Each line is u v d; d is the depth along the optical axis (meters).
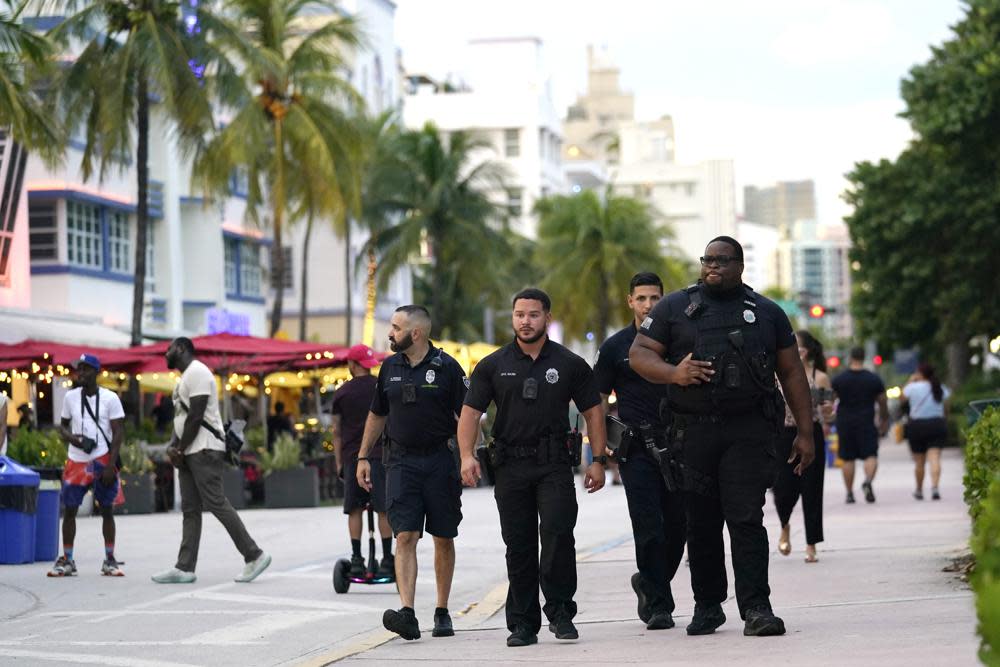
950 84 100.75
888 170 108.25
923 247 107.56
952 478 68.69
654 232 167.00
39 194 87.62
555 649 20.70
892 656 17.38
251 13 94.56
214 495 33.00
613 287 164.38
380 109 160.50
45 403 82.31
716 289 19.88
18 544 38.06
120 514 62.25
